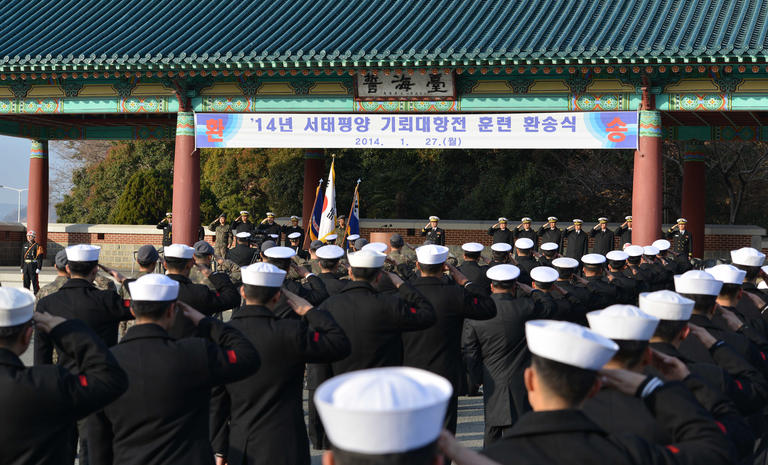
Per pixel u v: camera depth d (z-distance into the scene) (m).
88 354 4.28
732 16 18.81
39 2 23.94
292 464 5.65
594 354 3.04
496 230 23.38
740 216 40.91
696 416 3.34
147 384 4.70
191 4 22.86
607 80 18.34
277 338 5.58
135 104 20.30
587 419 3.11
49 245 29.45
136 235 28.92
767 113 22.23
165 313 4.93
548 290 8.26
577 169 39.72
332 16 21.30
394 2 21.75
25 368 4.15
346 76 19.34
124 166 44.38
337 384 2.44
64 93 20.62
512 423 7.66
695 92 17.95
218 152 39.91
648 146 18.05
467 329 7.89
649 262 15.12
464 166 41.00
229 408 7.42
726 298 6.02
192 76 19.22
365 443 2.27
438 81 18.89
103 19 22.28
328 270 8.81
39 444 4.08
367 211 39.31
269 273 5.68
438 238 22.98
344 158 39.66
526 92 18.72
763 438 5.84
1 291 4.08
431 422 2.33
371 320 6.71
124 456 4.76
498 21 19.52
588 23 19.08
